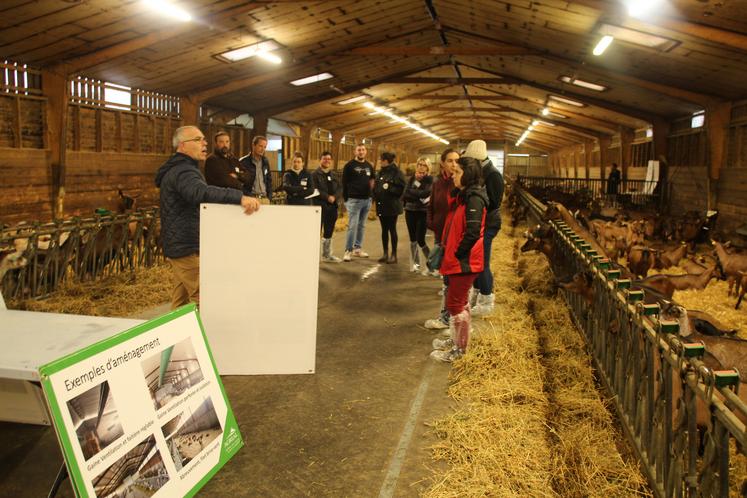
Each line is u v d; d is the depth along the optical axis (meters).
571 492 2.73
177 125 14.18
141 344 2.31
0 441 3.16
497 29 12.53
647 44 10.38
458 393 3.87
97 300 6.24
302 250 3.90
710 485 2.06
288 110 19.47
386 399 3.81
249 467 2.96
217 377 2.75
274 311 3.94
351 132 33.22
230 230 3.83
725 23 8.18
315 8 10.62
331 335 5.20
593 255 4.76
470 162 4.17
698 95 13.40
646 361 2.88
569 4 9.38
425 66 18.77
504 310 5.97
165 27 9.48
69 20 8.18
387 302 6.42
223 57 11.93
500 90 23.09
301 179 8.33
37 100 9.55
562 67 14.69
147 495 2.19
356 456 3.08
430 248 10.51
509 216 17.70
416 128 38.41
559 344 4.84
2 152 8.79
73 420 1.95
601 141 28.08
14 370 2.10
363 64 16.56
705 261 8.28
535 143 47.53
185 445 2.45
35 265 6.19
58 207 9.97
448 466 2.98
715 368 2.89
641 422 2.97
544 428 3.37
